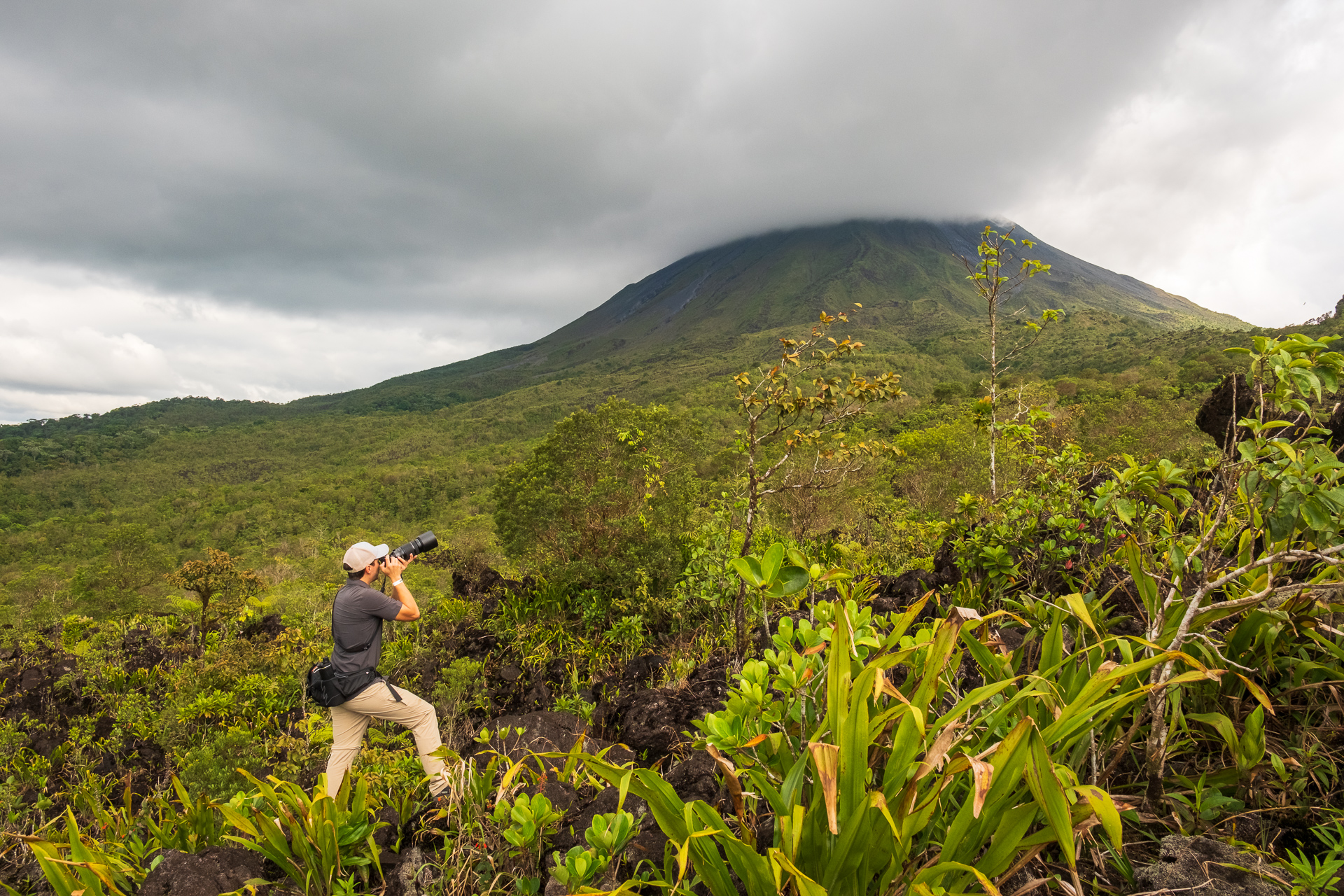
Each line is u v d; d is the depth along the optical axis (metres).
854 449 5.16
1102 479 4.28
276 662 6.03
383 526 93.94
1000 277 5.38
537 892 2.12
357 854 2.54
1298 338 1.85
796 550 1.95
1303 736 1.88
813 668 1.87
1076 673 1.89
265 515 97.06
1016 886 1.66
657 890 1.99
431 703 5.07
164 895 2.23
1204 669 1.40
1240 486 1.89
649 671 5.55
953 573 4.91
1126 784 1.97
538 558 9.34
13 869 3.40
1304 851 1.66
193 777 4.06
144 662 8.08
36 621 24.94
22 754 5.57
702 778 2.51
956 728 1.53
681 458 9.29
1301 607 1.99
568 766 2.90
